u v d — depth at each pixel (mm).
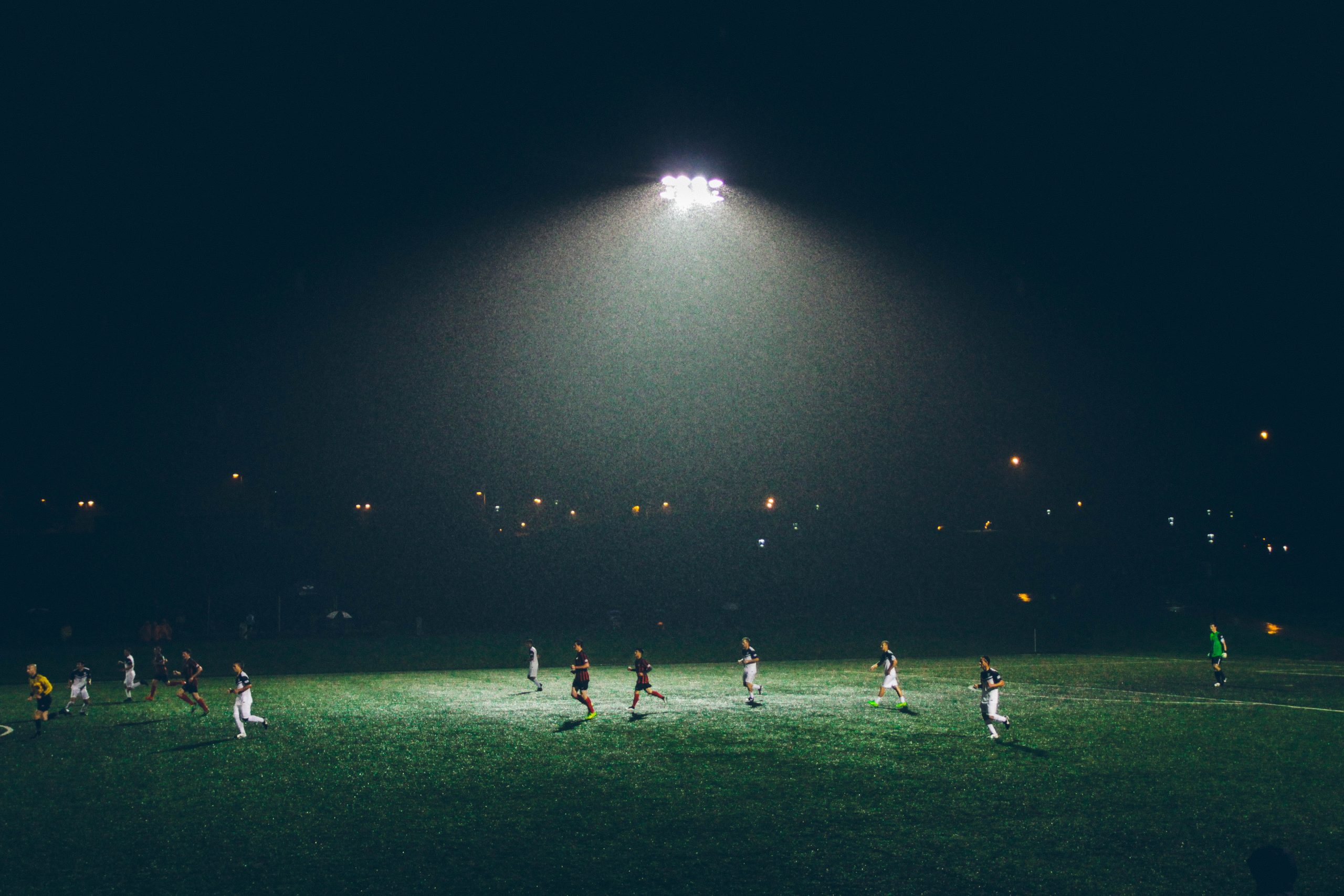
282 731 23734
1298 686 31297
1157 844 13203
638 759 19406
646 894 11453
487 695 30859
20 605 66000
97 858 13164
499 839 13828
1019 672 36312
